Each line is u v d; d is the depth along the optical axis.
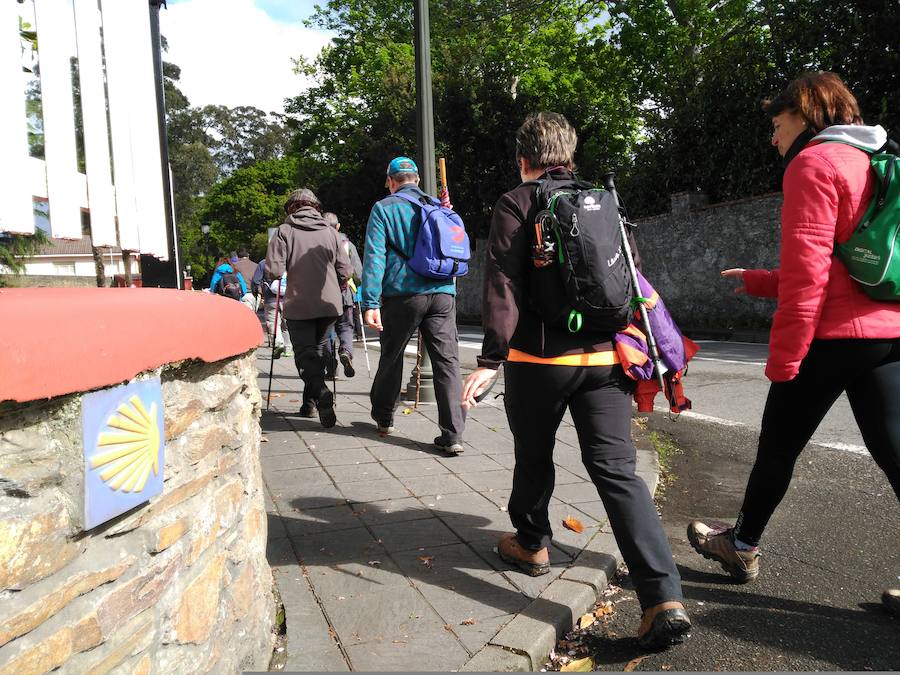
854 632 2.65
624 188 20.30
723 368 9.61
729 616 2.78
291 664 2.35
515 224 2.59
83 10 2.14
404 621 2.62
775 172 15.84
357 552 3.22
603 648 2.58
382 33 29.81
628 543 2.51
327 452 4.82
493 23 25.06
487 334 2.54
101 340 1.49
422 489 4.07
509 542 3.07
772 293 3.07
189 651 1.89
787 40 15.62
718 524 3.28
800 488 4.33
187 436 1.95
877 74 14.18
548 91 25.45
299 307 5.38
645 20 21.25
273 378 8.34
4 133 1.83
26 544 1.33
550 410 2.67
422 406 6.36
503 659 2.37
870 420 2.55
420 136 6.54
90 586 1.51
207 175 61.97
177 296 2.02
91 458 1.49
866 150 2.47
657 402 7.30
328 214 7.78
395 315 4.80
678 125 17.83
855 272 2.47
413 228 4.71
